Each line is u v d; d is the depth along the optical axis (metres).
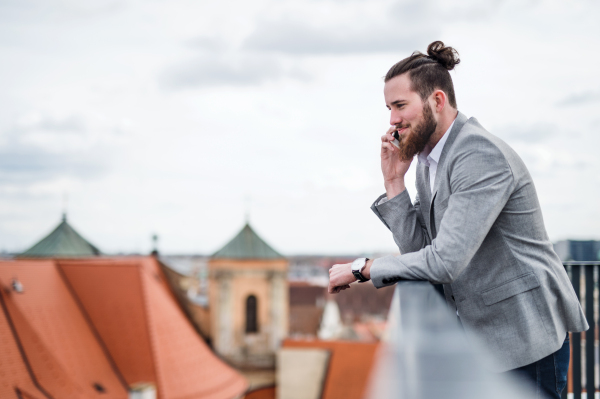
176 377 29.12
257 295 45.78
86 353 26.94
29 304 25.72
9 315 24.31
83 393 24.61
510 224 2.09
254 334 45.47
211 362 32.97
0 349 22.59
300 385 39.44
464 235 1.89
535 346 2.06
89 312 29.20
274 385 45.03
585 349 4.11
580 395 4.07
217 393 30.80
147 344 28.91
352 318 64.62
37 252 44.53
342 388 37.72
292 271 121.81
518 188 2.05
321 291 69.56
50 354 24.27
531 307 2.09
